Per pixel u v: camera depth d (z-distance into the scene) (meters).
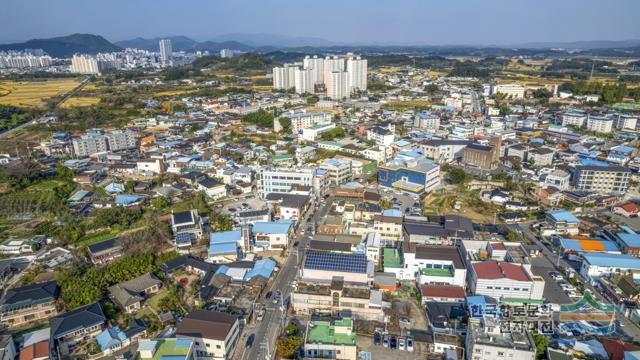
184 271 128.00
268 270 123.44
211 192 186.12
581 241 136.50
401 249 129.50
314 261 115.88
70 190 194.62
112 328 98.50
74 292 110.56
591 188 188.88
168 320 102.19
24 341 90.69
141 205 175.00
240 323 103.25
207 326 91.75
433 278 115.38
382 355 92.94
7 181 194.38
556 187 186.88
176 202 179.88
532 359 80.56
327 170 199.50
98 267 126.00
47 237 149.12
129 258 126.19
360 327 101.06
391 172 197.38
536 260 133.62
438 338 94.50
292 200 166.25
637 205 174.75
